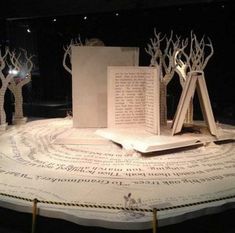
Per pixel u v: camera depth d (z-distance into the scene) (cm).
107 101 514
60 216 262
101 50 541
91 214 257
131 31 681
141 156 406
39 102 781
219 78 652
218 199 277
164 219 249
